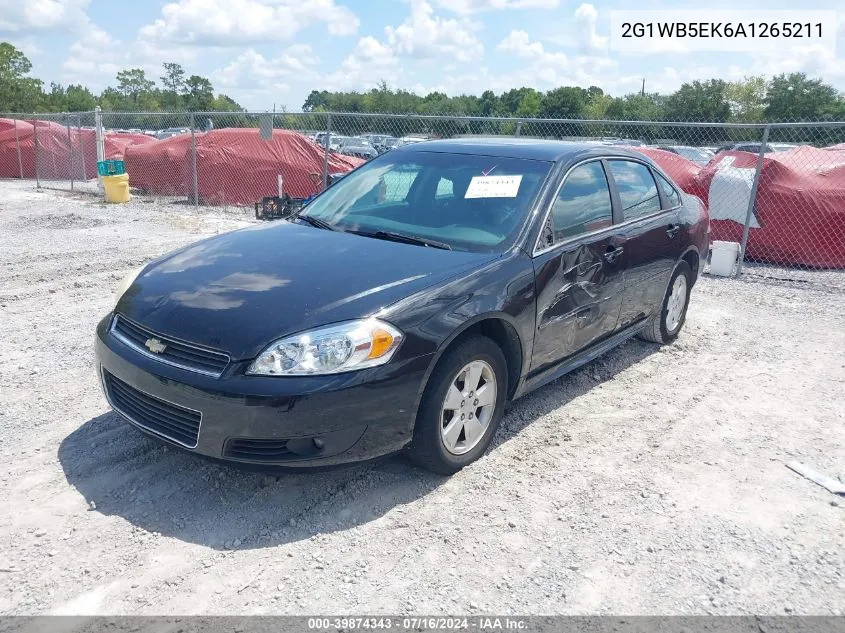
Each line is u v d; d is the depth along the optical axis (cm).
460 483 369
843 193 971
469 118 1036
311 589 284
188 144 1527
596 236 456
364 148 2491
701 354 592
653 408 477
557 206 433
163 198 1587
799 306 774
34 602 270
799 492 371
